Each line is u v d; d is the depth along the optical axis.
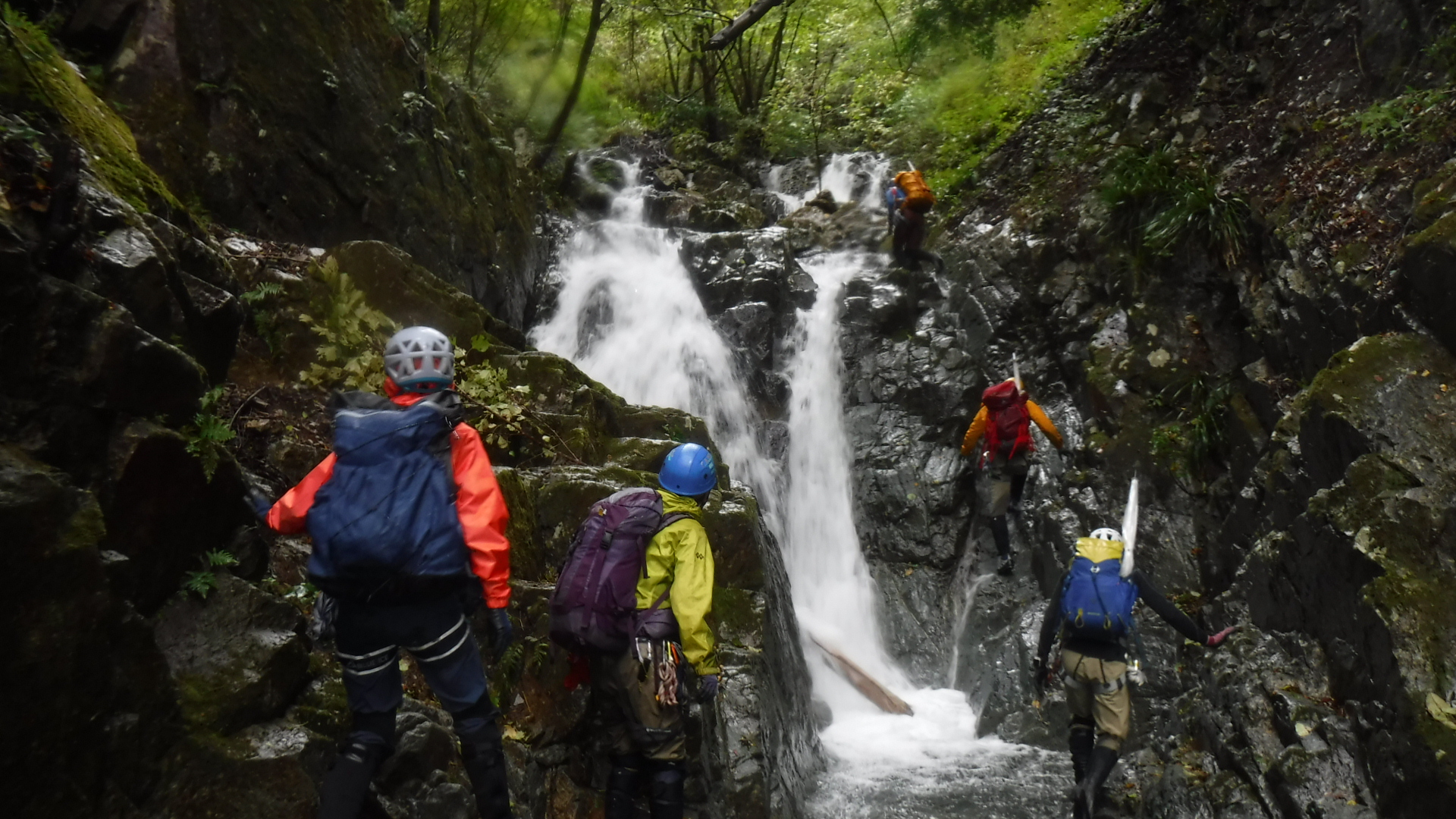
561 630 3.69
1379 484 4.93
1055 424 8.99
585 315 10.03
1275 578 5.65
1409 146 6.52
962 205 11.88
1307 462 5.75
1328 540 5.00
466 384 5.78
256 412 4.65
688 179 14.75
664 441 6.16
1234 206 8.00
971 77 14.08
